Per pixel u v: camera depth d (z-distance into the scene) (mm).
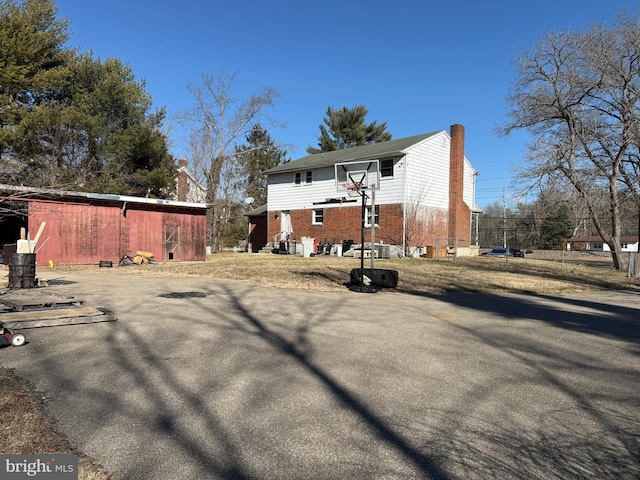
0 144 19812
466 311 8328
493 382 4254
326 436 3035
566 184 21250
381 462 2705
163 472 2535
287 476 2523
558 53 19375
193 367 4488
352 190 13523
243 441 2938
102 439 2914
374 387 4027
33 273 9828
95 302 8383
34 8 22531
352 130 51125
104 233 18578
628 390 4105
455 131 27328
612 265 27219
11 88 20562
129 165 27469
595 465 2725
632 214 25797
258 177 47031
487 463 2721
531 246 58062
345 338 5883
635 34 18109
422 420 3334
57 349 5070
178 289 10516
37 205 16297
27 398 3564
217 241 34156
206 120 33750
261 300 8969
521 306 9195
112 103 26203
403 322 7074
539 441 3033
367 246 23406
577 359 5145
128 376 4176
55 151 22766
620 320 7914
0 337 5023
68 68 23703
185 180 32656
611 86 18844
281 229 30562
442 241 26562
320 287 11258
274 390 3891
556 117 20438
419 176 25031
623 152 19953
